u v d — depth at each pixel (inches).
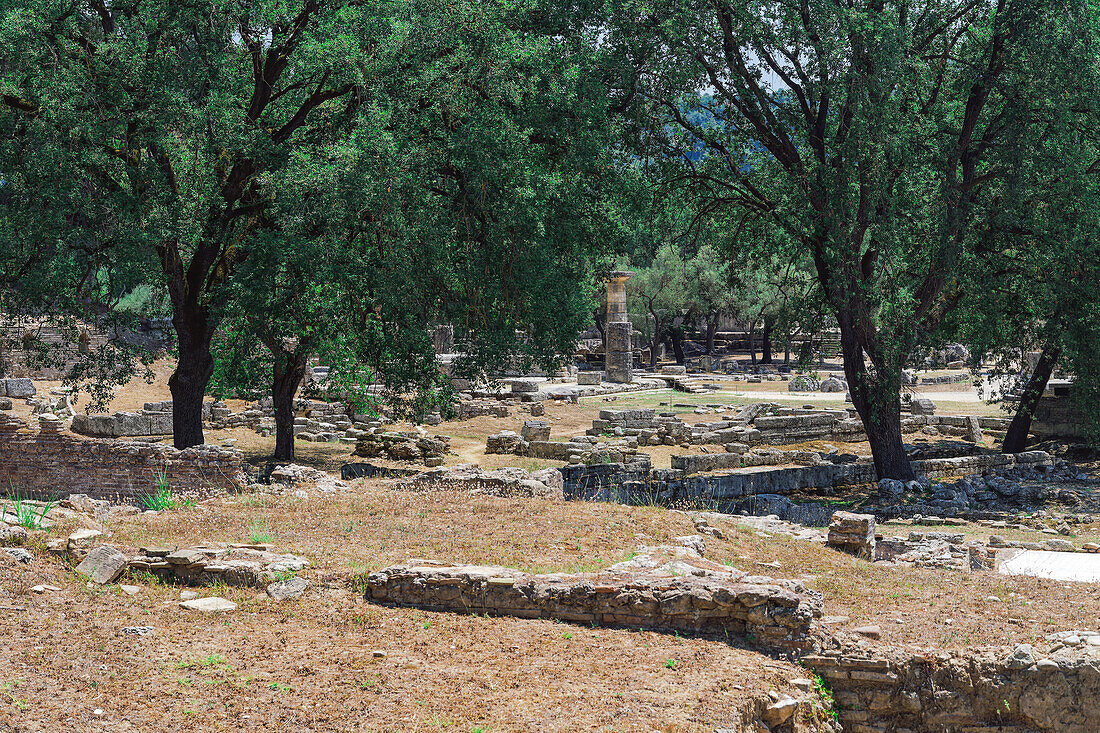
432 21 863.7
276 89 999.6
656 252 3139.8
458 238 928.9
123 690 281.6
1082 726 333.7
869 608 419.5
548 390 2015.3
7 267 892.6
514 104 922.7
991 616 407.8
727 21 1013.8
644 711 274.8
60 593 376.8
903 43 930.7
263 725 262.4
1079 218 1009.5
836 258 991.6
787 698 307.4
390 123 869.8
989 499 986.7
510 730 261.0
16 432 874.8
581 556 446.9
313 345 976.9
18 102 864.9
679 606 357.7
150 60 831.7
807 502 1016.9
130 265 823.7
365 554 440.1
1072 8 962.1
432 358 948.0
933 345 1144.2
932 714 338.6
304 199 854.5
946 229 999.6
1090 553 647.8
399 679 297.1
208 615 360.8
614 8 983.0
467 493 628.7
